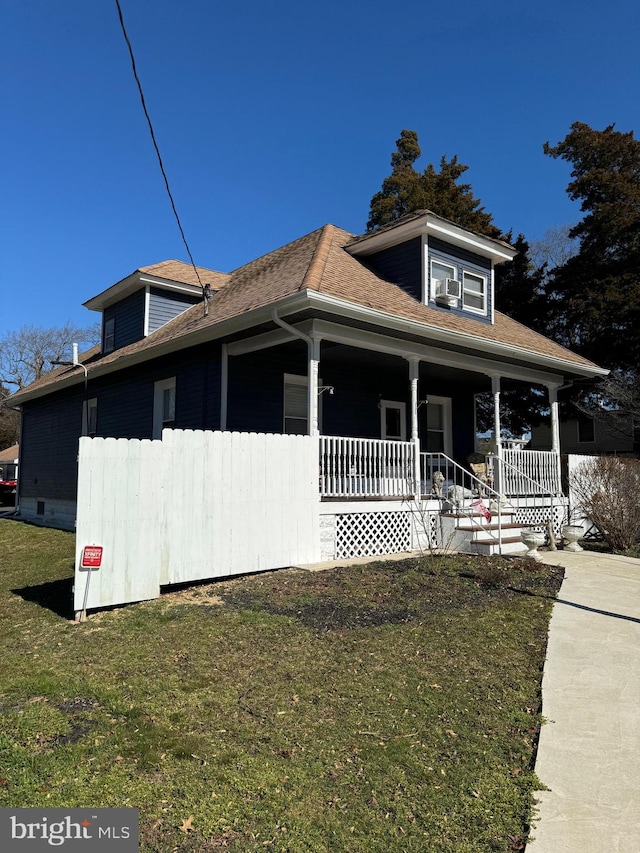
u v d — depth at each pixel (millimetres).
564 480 15070
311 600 6406
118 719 3562
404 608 6219
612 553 10648
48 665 4500
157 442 6773
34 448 19141
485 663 4691
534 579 7848
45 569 9211
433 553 9773
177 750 3188
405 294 11555
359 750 3262
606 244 20438
